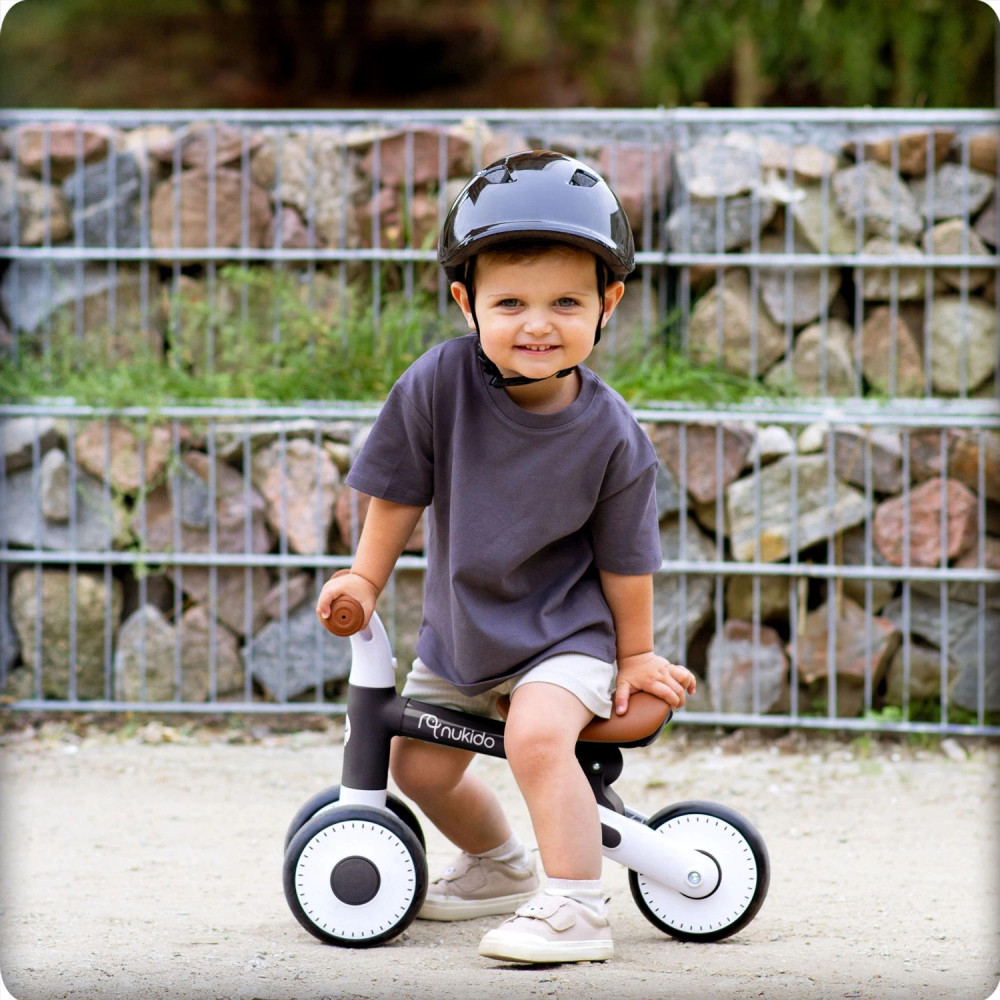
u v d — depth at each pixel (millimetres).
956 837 4148
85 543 5547
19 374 5914
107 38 11219
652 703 2803
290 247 6152
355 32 11125
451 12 11359
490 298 2607
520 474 2684
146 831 4121
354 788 2842
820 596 5465
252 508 5523
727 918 2844
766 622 5508
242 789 4703
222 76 11188
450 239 2656
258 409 5516
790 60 8547
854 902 3318
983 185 5938
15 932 2906
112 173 6164
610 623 2836
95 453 5523
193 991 2387
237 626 5562
